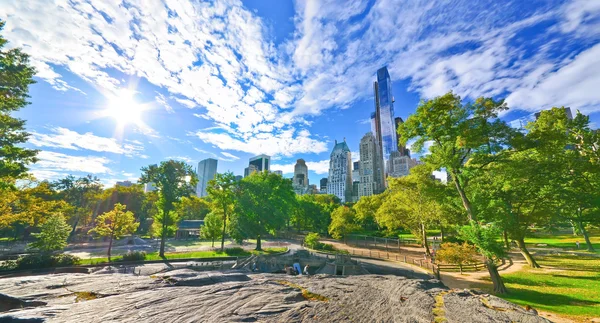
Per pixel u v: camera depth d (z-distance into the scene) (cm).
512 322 607
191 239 6825
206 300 727
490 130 1856
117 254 3947
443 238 4631
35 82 2434
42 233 3216
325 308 695
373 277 1238
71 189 6806
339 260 3103
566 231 6231
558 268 2547
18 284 922
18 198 3178
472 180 2120
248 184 4681
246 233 4331
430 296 864
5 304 720
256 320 589
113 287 883
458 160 2006
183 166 4066
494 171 2098
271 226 4656
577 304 1393
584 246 4097
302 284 1008
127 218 3634
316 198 10719
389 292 898
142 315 596
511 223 1852
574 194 2300
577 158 2503
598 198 2294
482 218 1980
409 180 3700
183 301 712
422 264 3056
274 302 728
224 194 4588
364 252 4278
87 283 941
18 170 2223
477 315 653
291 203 5484
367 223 7838
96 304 673
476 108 1934
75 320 552
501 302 789
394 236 6788
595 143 3011
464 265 2920
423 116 2030
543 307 1342
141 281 972
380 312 676
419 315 654
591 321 1086
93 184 7262
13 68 2225
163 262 3106
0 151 2120
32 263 2414
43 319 552
